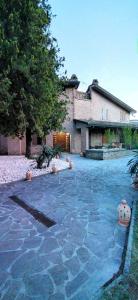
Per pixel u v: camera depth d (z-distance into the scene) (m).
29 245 4.40
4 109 8.48
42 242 4.52
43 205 6.79
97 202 7.11
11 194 7.97
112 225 5.38
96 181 10.16
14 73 8.94
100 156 18.53
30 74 9.30
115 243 4.49
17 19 8.67
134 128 26.02
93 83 24.83
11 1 8.82
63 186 9.19
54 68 11.84
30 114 10.09
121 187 9.05
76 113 23.23
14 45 8.03
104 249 4.25
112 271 3.57
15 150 21.16
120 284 3.20
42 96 9.90
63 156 20.89
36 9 9.16
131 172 8.82
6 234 4.88
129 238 4.53
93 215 6.01
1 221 5.59
